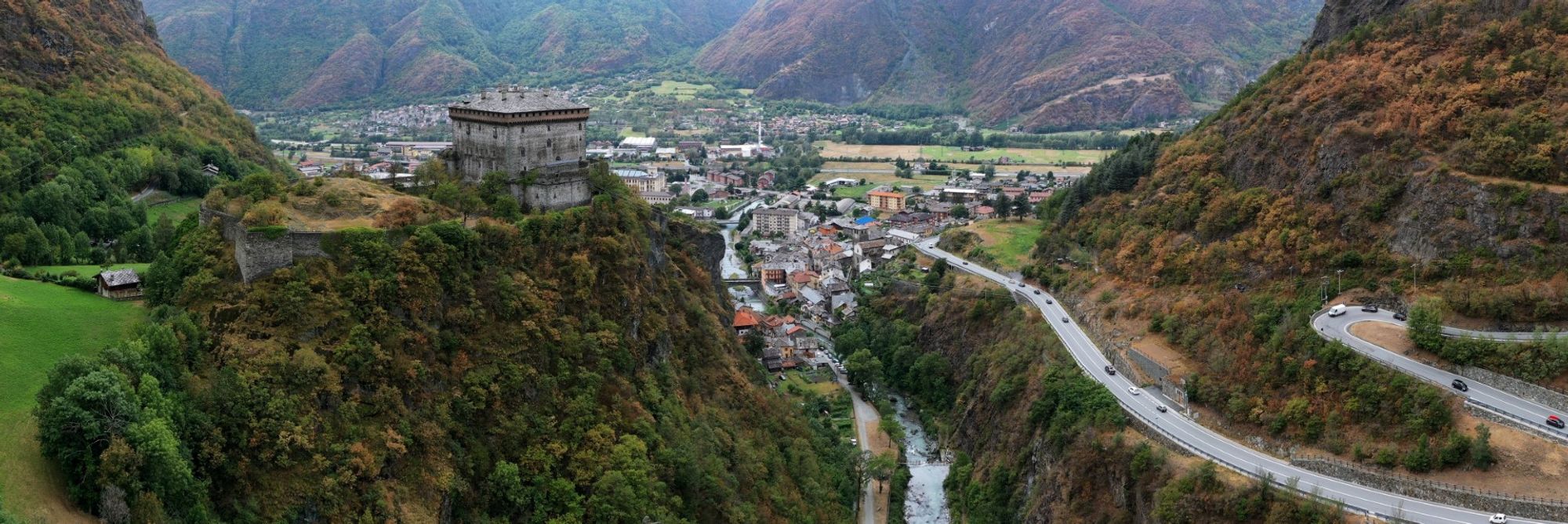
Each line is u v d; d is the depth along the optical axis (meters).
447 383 141.38
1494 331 166.38
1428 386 154.75
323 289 134.50
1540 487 137.00
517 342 151.00
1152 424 177.12
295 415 118.69
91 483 98.81
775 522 169.25
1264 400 173.00
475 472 137.62
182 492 103.81
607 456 149.00
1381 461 150.50
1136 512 164.50
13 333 122.81
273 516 110.62
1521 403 150.75
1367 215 197.38
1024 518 186.62
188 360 120.12
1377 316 181.25
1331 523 139.00
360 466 120.38
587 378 156.12
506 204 172.62
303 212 149.75
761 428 197.38
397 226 148.50
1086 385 192.75
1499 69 196.25
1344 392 163.50
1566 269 166.50
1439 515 138.75
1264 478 149.88
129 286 144.50
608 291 172.75
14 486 94.06
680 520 148.88
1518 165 179.88
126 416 101.88
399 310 140.25
